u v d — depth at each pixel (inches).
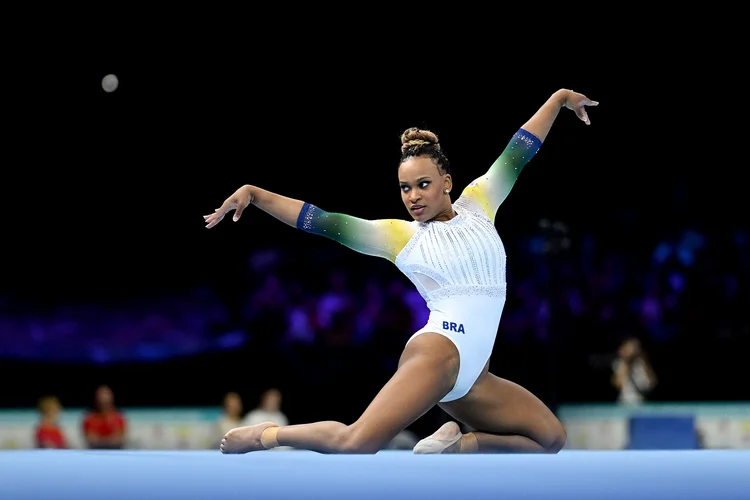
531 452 570.3
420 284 556.1
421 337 533.3
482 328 544.4
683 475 348.2
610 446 1255.5
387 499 272.5
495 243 562.3
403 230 563.5
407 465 388.5
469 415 566.9
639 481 324.8
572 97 620.1
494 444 565.9
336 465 389.1
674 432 1225.4
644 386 1603.1
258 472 354.0
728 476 346.9
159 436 1391.5
